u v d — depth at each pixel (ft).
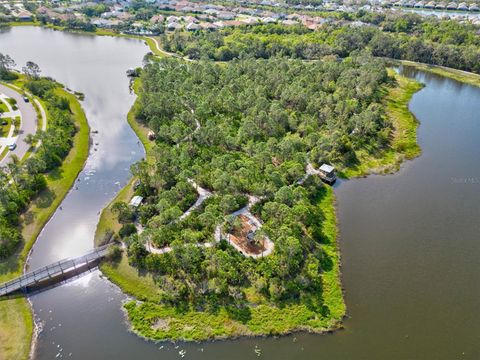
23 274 300.81
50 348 249.14
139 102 556.51
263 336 256.52
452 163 464.65
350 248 333.21
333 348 251.80
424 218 372.79
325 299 282.97
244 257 302.66
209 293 280.72
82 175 426.10
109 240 329.31
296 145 447.42
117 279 295.28
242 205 360.28
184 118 490.08
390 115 575.79
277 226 326.85
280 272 292.20
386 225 361.92
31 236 337.31
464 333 265.54
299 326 263.29
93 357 243.81
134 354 245.45
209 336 255.09
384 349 252.21
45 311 272.92
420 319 273.54
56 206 376.27
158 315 268.21
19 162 418.51
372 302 284.20
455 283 303.89
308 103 548.31
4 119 511.81
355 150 475.31
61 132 471.62
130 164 447.83
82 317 268.62
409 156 474.49
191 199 361.10
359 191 409.49
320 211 372.58
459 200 400.06
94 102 599.16
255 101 534.37
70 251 325.62
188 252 289.94
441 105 627.05
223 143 453.17
